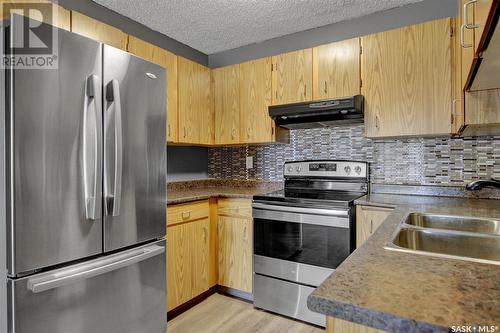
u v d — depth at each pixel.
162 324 1.80
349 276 0.68
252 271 2.43
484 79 1.29
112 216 1.50
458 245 1.13
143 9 2.29
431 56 1.98
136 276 1.64
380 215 1.90
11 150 1.16
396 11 2.31
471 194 2.06
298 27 2.62
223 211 2.60
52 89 1.27
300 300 2.16
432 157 2.23
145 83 1.70
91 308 1.41
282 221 2.24
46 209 1.25
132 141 1.62
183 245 2.29
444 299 0.56
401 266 0.75
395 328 0.50
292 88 2.53
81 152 1.36
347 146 2.57
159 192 1.79
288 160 2.85
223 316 2.25
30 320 1.20
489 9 0.68
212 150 3.31
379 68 2.15
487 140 2.06
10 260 1.17
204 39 2.87
